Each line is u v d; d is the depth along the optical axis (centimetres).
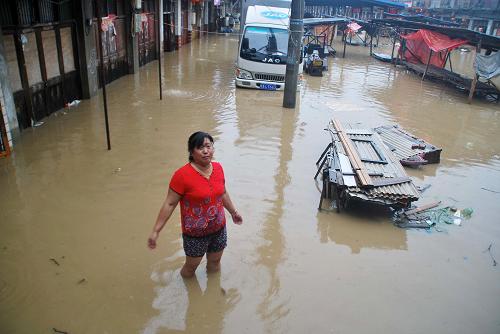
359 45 3288
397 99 1437
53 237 504
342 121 1095
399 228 583
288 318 402
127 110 1068
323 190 617
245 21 1394
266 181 693
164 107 1117
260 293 432
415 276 480
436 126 1130
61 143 812
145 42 1773
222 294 426
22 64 842
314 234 551
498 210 653
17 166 699
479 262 515
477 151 942
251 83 1380
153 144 829
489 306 438
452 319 416
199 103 1177
